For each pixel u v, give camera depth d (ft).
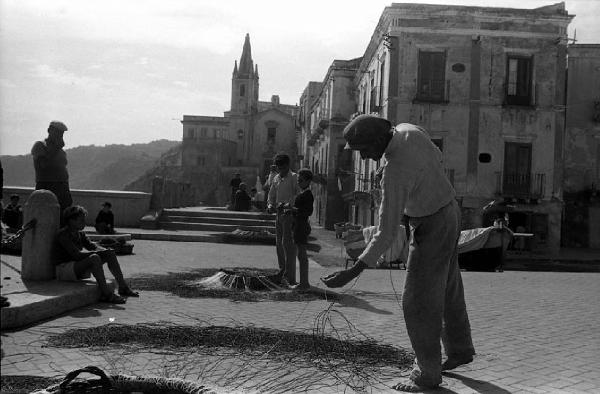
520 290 32.78
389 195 12.09
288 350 15.33
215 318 20.40
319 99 170.71
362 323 20.53
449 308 13.52
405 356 15.24
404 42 88.89
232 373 13.38
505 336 19.26
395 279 36.50
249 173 252.83
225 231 72.18
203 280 29.78
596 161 105.70
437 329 12.46
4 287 21.67
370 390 12.53
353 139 12.41
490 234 54.49
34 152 27.37
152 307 22.29
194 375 13.15
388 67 89.81
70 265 23.34
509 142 89.51
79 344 15.60
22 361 14.08
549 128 89.56
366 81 117.39
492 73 88.99
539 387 13.26
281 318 20.98
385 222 12.03
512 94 89.56
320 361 14.30
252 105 271.08
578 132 105.70
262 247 60.80
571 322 22.36
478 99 88.89
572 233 105.81
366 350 15.48
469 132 88.89
